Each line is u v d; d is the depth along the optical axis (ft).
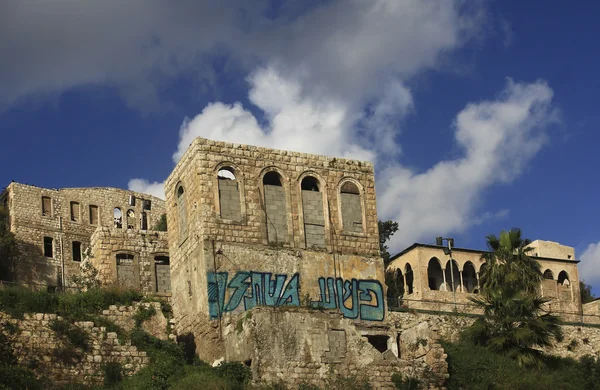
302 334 160.04
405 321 203.62
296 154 192.34
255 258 181.47
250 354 158.71
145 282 209.15
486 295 205.67
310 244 187.62
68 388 148.25
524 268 227.20
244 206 183.83
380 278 191.21
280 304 179.63
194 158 184.55
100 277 205.67
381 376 162.20
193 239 183.21
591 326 228.22
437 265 254.88
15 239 281.74
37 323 153.79
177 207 193.16
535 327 194.18
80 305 172.45
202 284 177.68
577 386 191.31
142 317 177.99
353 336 162.91
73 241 296.92
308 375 157.69
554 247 289.94
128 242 210.59
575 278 272.72
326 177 193.67
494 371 179.22
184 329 183.42
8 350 148.87
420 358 173.27
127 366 156.76
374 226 194.70
